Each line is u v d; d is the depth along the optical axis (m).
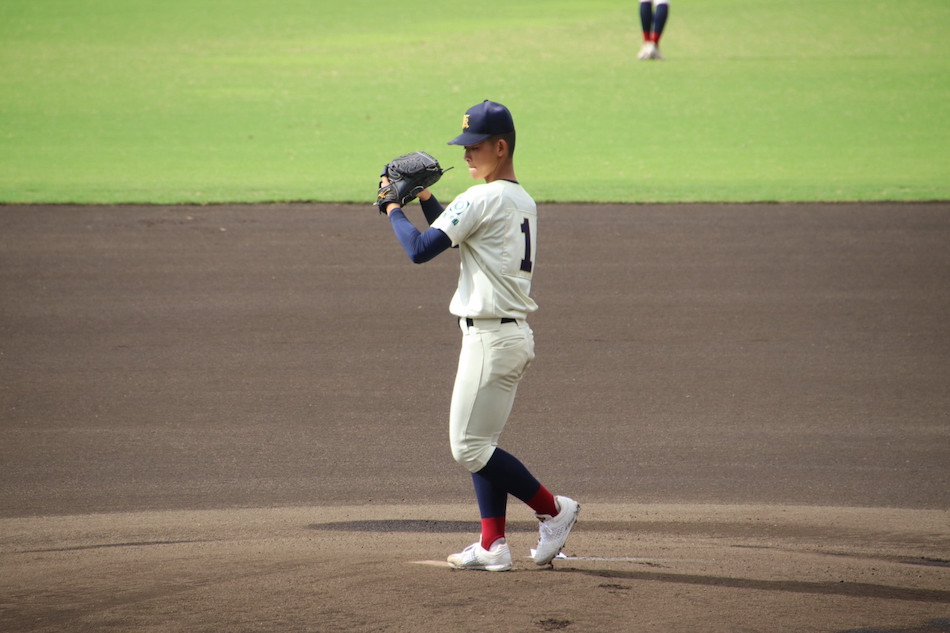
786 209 56.03
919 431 27.64
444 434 27.48
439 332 36.81
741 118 90.62
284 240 49.53
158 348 34.59
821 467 25.19
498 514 15.87
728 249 48.06
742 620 12.47
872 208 56.03
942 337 35.97
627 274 44.16
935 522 21.09
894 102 97.12
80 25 152.25
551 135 83.31
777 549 18.53
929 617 12.89
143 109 93.94
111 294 40.69
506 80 110.44
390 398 30.23
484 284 15.44
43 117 89.06
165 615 12.70
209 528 20.31
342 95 101.94
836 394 30.55
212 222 52.75
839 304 39.88
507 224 15.38
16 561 17.05
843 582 15.04
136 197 58.03
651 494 23.30
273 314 38.62
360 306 39.81
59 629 12.23
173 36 145.25
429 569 15.34
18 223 51.47
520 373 15.89
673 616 12.55
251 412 28.95
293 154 74.88
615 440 26.98
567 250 48.00
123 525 20.56
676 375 32.28
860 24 150.12
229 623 12.31
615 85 107.38
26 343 34.84
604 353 34.41
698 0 175.75
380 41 140.25
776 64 120.19
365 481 24.17
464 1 183.38
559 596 13.39
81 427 27.62
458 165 71.19
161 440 26.78
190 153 74.81
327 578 14.46
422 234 15.36
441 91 104.06
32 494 23.08
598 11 169.12
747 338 35.97
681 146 78.56
